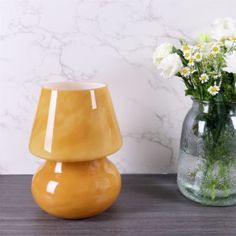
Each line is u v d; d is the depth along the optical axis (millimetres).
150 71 967
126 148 1021
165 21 940
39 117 737
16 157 1012
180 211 817
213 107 787
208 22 946
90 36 938
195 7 936
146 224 761
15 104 974
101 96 736
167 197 891
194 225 757
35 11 917
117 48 949
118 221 773
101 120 729
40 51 942
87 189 735
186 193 875
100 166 776
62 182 738
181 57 790
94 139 718
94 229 740
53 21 925
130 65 961
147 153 1025
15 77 956
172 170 1039
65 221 771
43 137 722
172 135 1014
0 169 1019
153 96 985
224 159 802
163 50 792
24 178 999
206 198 836
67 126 706
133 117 998
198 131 805
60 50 944
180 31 948
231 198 834
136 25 938
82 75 961
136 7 927
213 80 773
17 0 909
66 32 933
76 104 704
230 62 716
